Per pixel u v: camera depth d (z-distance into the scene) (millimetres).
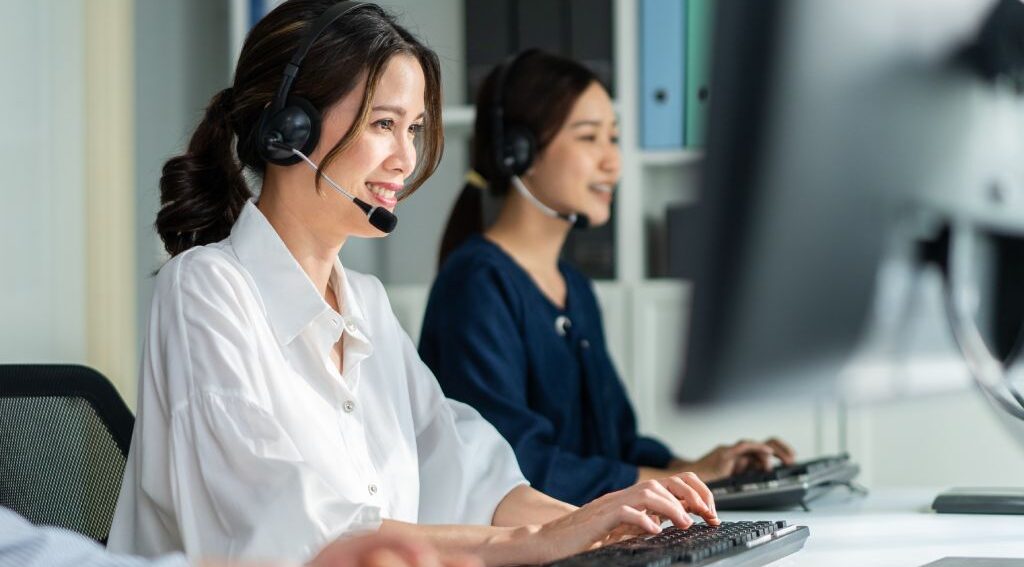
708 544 1121
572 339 2238
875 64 1596
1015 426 1867
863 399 2645
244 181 1442
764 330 1954
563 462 1979
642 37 2980
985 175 1615
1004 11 1496
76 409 1475
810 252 1834
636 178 3014
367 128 1339
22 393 1450
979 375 1774
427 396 1595
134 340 2549
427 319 2170
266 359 1280
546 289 2277
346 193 1338
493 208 2666
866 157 1694
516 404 2031
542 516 1509
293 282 1344
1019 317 1725
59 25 2393
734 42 1736
